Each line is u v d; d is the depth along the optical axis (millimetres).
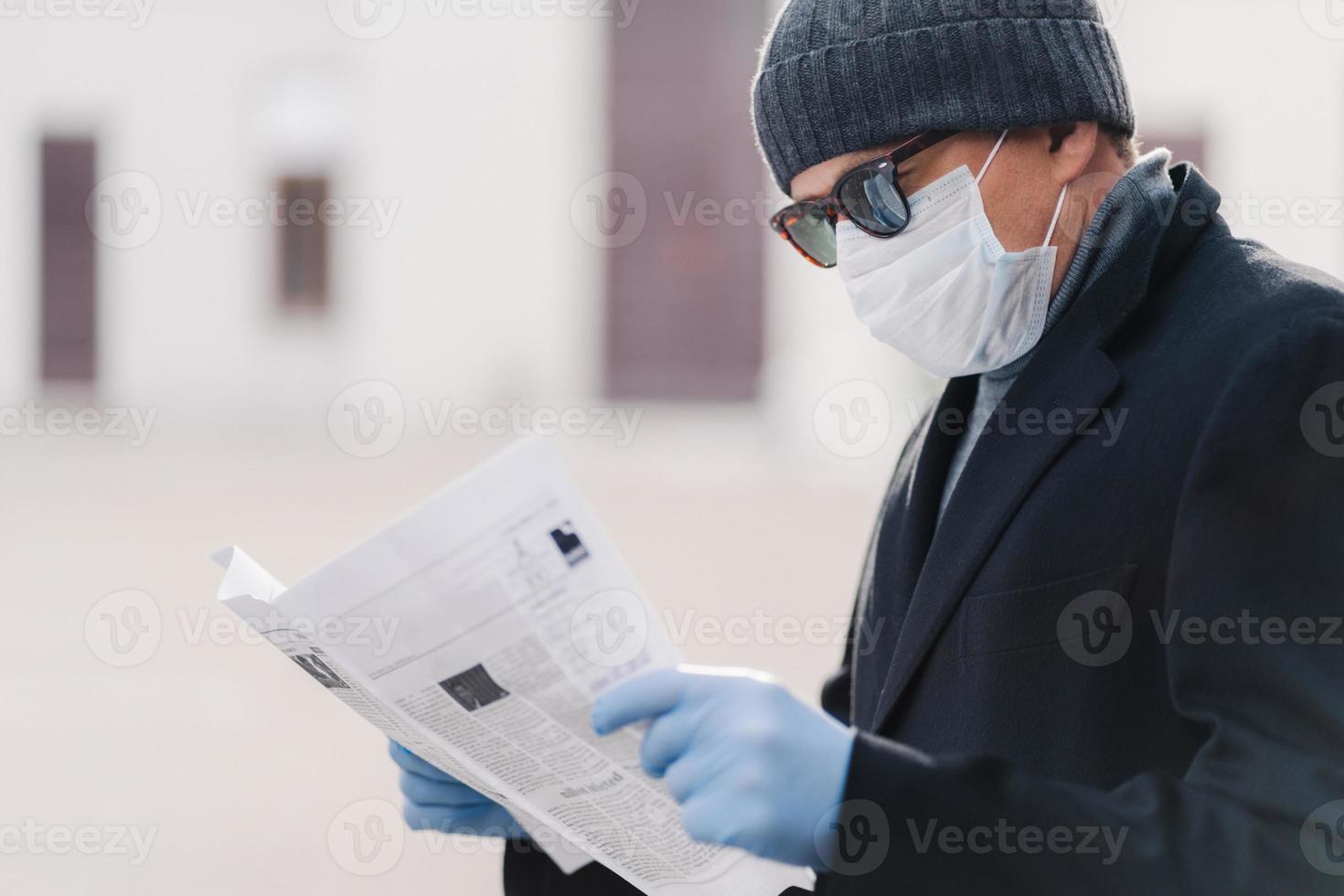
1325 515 1817
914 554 2520
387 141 23172
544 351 23594
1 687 8828
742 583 11461
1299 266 2123
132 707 8375
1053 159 2369
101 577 12086
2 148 23062
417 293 23328
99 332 23422
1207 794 1695
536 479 1795
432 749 2092
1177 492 2006
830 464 18656
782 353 22484
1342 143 19312
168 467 19172
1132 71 19781
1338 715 1698
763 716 1638
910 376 16484
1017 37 2293
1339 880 1619
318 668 2057
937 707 2213
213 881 5758
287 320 23297
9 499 16453
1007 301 2363
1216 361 2023
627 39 23812
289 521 14844
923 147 2342
